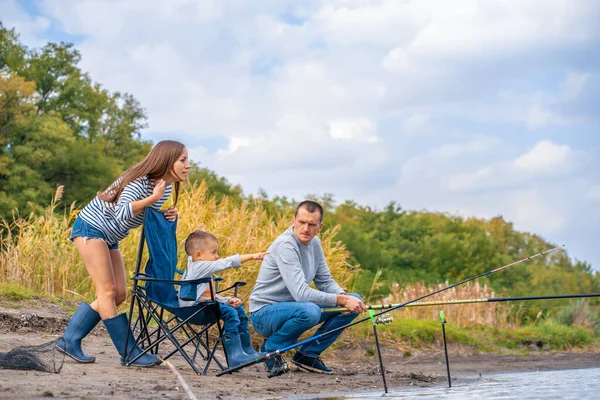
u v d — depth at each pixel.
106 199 5.41
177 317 5.68
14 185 31.27
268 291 6.14
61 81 41.19
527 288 36.28
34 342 6.25
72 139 34.62
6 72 39.41
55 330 7.27
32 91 34.03
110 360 5.91
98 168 35.00
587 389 5.64
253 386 5.29
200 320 5.50
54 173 35.03
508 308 16.22
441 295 14.41
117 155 45.66
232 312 5.66
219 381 5.31
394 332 11.05
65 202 31.88
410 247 36.78
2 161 31.53
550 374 8.37
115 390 4.45
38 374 4.81
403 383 6.30
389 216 41.28
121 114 47.34
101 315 5.51
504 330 14.34
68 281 9.18
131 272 8.90
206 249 5.80
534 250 47.38
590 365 10.37
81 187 34.75
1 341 6.18
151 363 5.56
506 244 47.72
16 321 7.20
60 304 8.31
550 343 14.29
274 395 4.97
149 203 5.18
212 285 5.26
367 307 5.91
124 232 5.52
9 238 9.70
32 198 30.72
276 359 5.92
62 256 9.29
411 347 10.81
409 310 13.80
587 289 42.03
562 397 4.88
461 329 12.94
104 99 44.47
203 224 9.07
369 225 40.28
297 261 6.03
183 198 9.77
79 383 4.59
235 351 5.61
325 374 6.56
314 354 6.48
